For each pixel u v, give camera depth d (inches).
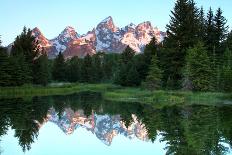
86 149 1011.9
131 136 1232.2
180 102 2301.9
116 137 1229.1
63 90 4025.6
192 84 2755.9
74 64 6028.5
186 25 3073.3
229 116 1595.7
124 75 3572.8
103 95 3056.1
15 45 4156.0
